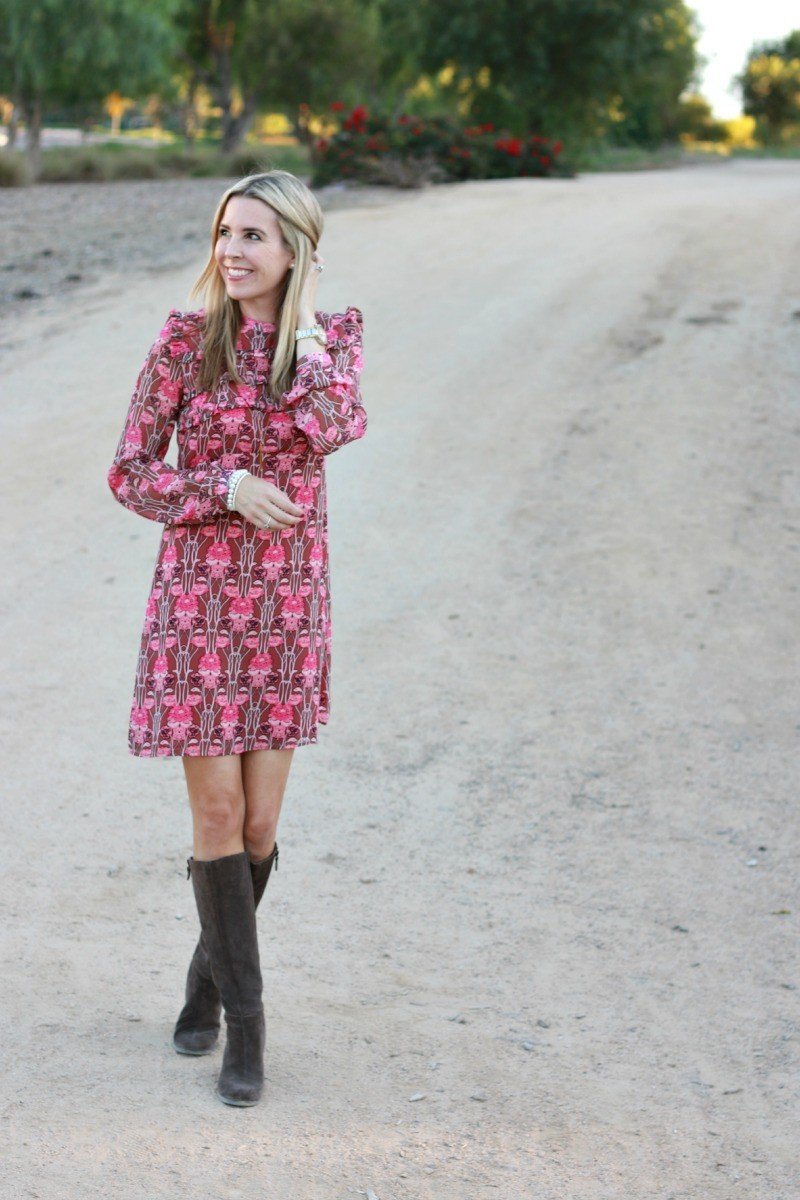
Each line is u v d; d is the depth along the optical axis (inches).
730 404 366.6
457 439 349.1
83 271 572.7
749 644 243.3
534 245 577.9
